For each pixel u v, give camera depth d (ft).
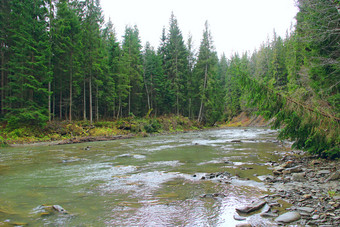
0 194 20.44
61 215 15.39
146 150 50.72
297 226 12.71
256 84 30.25
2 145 61.67
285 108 28.99
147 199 18.58
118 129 106.93
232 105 225.76
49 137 79.15
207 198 18.48
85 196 19.66
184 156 41.24
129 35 161.48
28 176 27.45
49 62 91.97
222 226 13.28
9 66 94.27
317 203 16.07
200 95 159.22
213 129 152.87
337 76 32.37
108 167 32.50
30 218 14.90
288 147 49.39
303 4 32.83
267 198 17.87
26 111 78.84
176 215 15.12
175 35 164.25
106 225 13.74
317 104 29.07
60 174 28.43
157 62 166.09
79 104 135.13
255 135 91.04
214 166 31.68
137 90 161.07
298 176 23.36
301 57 62.95
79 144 67.51
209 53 153.69
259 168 29.73
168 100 170.71
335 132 26.02
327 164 28.14
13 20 90.12
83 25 107.96
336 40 32.48
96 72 113.70
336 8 29.40
